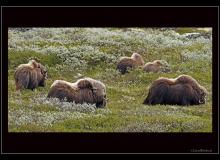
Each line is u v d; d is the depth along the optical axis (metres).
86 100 58.91
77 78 86.25
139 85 82.38
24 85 65.25
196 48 121.38
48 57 95.50
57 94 57.22
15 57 90.56
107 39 122.19
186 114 56.59
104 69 97.88
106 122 48.19
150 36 138.25
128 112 55.19
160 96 65.19
